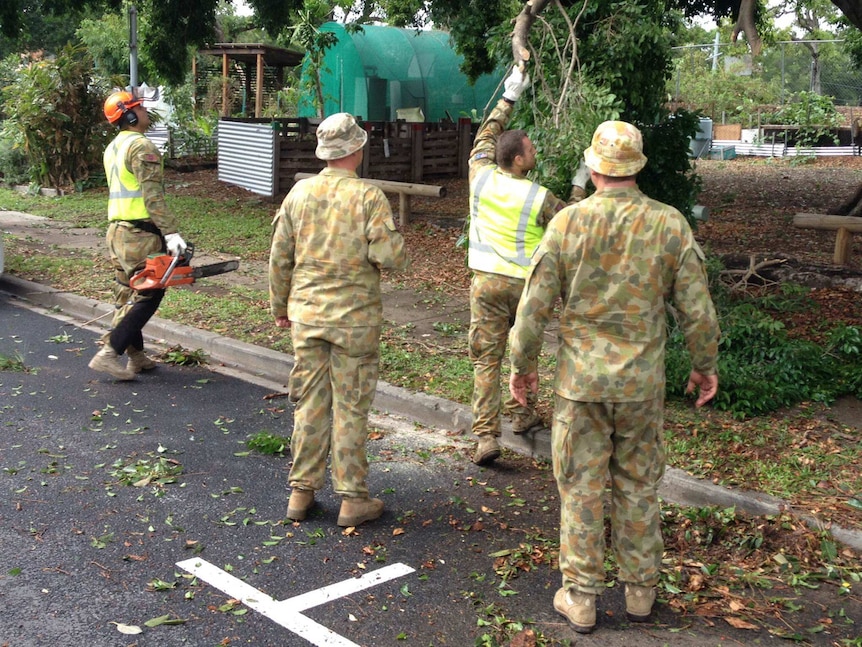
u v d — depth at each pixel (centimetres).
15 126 1945
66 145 1925
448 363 748
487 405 573
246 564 450
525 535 489
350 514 491
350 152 477
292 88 2808
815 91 3456
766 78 3828
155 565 447
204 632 390
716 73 3291
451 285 1059
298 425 490
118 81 2005
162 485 545
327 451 496
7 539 469
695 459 551
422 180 2070
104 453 594
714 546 471
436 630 396
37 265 1152
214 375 778
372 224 469
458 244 774
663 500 528
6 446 600
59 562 447
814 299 920
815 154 2767
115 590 422
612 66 746
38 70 1920
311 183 481
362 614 407
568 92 705
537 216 531
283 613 406
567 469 389
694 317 372
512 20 778
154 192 699
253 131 1836
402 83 2402
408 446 617
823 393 661
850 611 416
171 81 1977
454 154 2164
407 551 468
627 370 374
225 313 924
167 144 2281
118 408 684
